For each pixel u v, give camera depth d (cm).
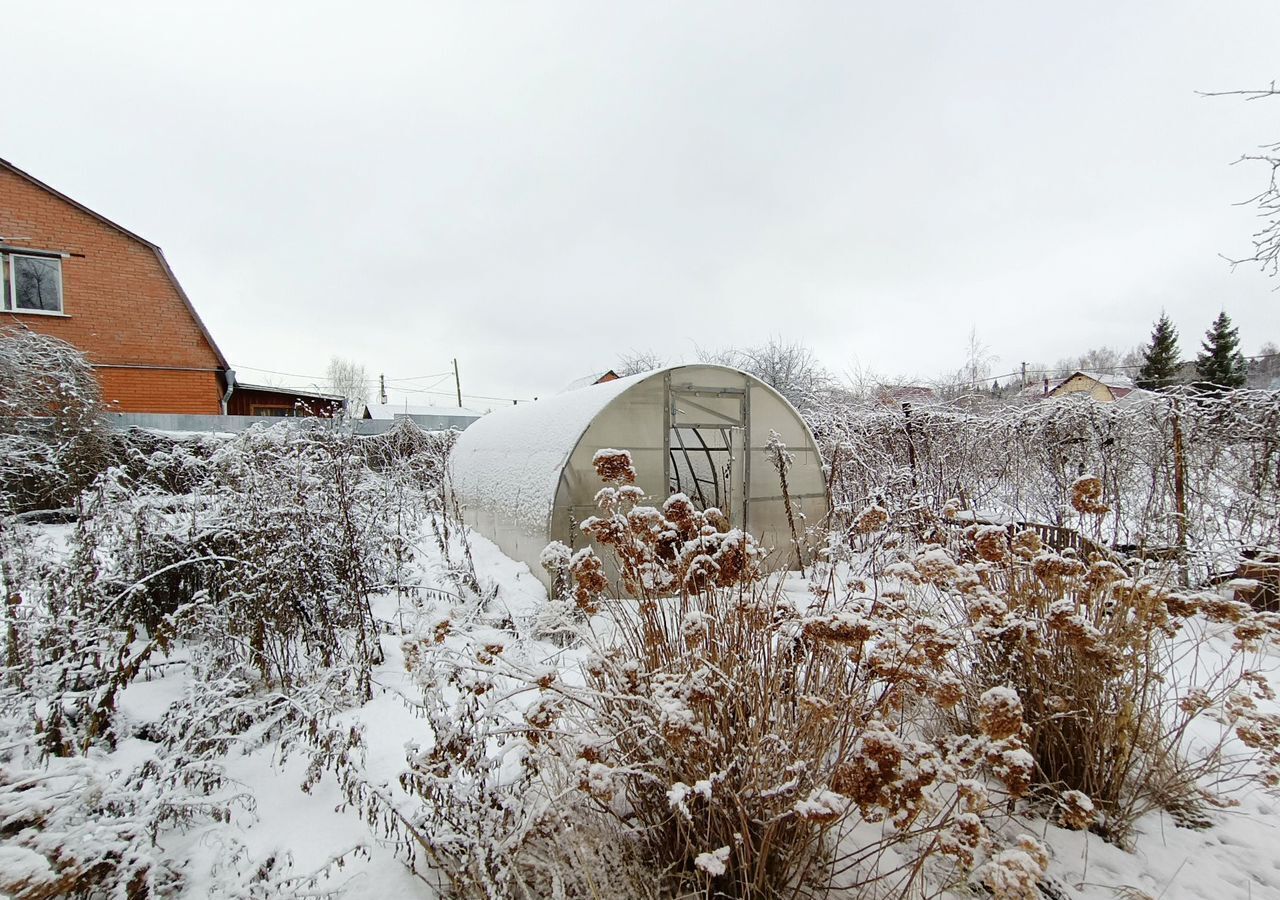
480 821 182
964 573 238
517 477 679
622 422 613
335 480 434
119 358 1382
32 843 153
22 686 279
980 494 782
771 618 217
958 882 185
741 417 683
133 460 535
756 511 696
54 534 497
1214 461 570
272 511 365
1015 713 156
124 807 197
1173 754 252
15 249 1262
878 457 854
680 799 145
